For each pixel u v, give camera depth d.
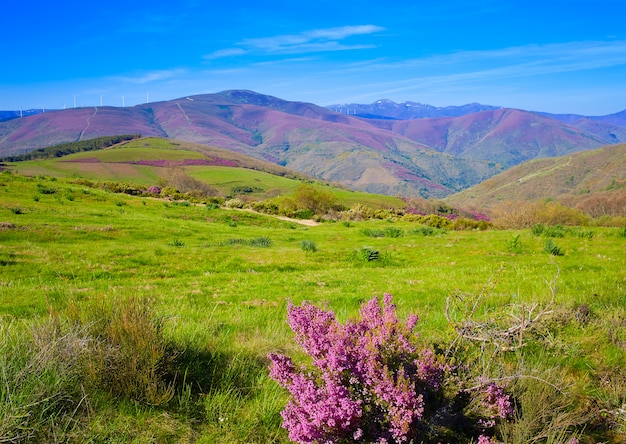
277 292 11.09
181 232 27.38
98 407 3.60
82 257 16.92
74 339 4.13
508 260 17.56
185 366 4.63
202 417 3.77
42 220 25.30
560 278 12.23
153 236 25.06
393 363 3.59
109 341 4.36
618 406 4.20
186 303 9.36
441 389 3.66
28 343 4.28
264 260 18.62
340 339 3.62
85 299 8.55
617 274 12.83
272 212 53.97
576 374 5.07
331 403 3.19
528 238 25.08
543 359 5.25
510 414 3.73
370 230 32.44
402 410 3.15
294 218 52.72
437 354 4.26
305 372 3.91
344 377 3.54
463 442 3.53
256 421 3.73
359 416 3.20
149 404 3.76
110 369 3.97
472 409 3.67
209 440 3.44
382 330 3.78
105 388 3.84
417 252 21.61
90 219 28.02
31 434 3.14
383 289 11.45
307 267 17.52
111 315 4.79
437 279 13.12
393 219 56.31
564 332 6.36
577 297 9.03
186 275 15.15
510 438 3.52
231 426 3.64
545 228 27.41
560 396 4.14
